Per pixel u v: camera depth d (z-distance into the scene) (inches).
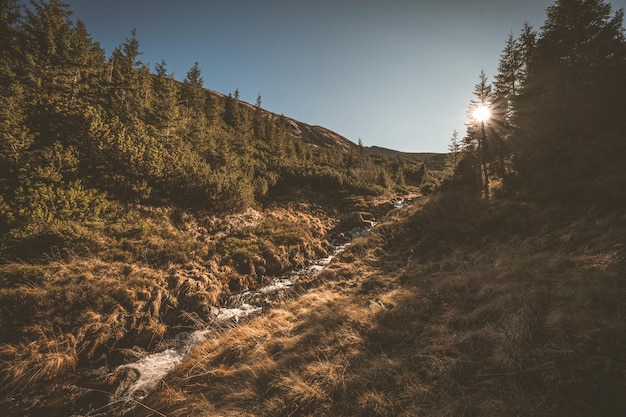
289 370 205.5
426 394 153.8
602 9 681.6
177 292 386.9
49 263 355.9
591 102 636.7
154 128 828.6
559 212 380.8
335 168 1838.1
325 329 254.2
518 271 262.1
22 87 638.5
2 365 240.7
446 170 1604.3
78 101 701.9
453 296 264.1
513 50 935.7
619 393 119.9
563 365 141.7
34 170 451.2
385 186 1670.8
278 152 1670.8
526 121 746.8
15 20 970.7
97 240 426.3
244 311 389.1
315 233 770.2
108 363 273.3
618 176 380.2
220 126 1573.6
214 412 180.4
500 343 171.6
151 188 611.5
